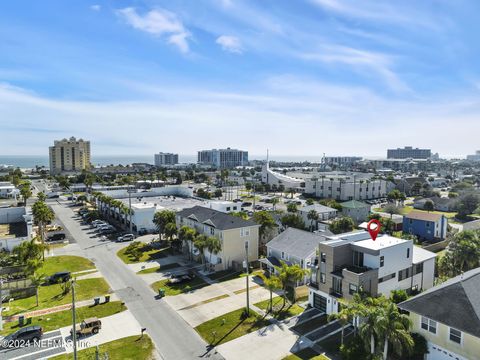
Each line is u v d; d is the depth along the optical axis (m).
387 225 82.25
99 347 33.62
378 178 189.75
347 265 40.97
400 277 42.12
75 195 149.50
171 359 31.73
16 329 37.03
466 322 27.12
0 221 79.75
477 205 109.69
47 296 46.25
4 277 49.75
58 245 72.00
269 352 32.75
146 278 52.88
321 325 37.94
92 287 49.09
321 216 94.38
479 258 45.12
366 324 28.64
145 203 97.75
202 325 38.12
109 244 73.00
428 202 121.31
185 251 65.19
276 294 46.69
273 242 56.53
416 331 30.92
